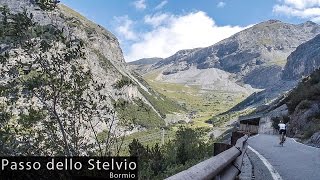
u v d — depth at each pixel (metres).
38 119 8.75
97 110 9.90
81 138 9.48
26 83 8.74
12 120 8.48
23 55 8.91
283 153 17.83
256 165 12.48
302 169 11.75
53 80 9.12
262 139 33.47
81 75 9.68
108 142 9.94
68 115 9.46
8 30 8.73
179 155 34.25
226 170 7.36
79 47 9.84
